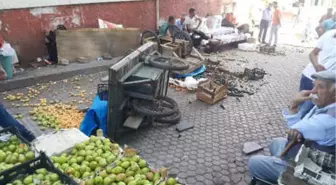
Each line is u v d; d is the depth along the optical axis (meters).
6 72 6.89
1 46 6.73
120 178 2.52
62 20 8.70
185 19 11.31
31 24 8.12
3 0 7.43
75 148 2.91
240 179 3.97
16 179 2.27
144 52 5.46
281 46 13.45
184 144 4.78
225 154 4.53
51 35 8.29
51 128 4.98
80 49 8.56
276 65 10.00
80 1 8.86
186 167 4.18
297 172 2.27
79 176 2.56
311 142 2.57
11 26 7.78
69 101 6.25
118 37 9.00
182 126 5.29
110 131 4.65
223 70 8.71
